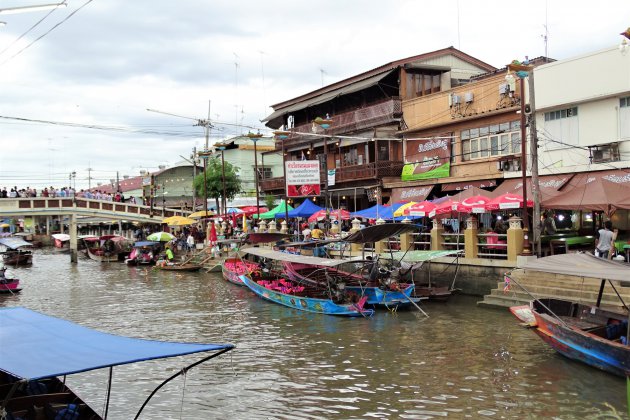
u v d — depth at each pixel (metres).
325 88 37.66
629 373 10.84
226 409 10.62
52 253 57.47
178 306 21.91
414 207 21.98
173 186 58.25
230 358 13.98
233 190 43.53
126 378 12.62
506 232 20.81
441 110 28.66
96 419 8.32
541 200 19.56
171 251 39.38
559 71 22.17
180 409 10.69
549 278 17.56
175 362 13.80
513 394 10.81
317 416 10.12
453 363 12.90
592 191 18.05
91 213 42.72
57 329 8.80
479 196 20.31
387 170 30.83
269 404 10.80
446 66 32.03
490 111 25.33
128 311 21.09
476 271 20.23
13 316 9.74
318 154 39.69
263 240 27.44
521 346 13.99
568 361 12.60
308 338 15.84
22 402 8.65
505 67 28.20
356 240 20.33
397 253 21.56
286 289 21.88
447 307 19.08
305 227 34.84
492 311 18.00
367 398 10.91
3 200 39.50
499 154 25.44
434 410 10.19
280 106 43.44
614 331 12.41
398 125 31.30
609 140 20.77
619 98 20.47
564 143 21.33
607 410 9.90
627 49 19.86
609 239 16.81
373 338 15.52
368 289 19.41
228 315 19.69
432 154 29.09
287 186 26.66
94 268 38.88
